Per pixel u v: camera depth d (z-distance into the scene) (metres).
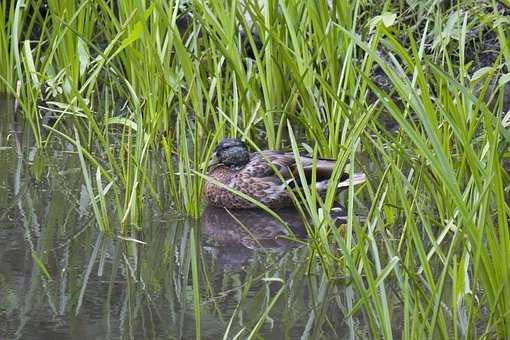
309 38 13.36
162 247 9.92
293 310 8.45
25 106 13.29
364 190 11.73
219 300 8.66
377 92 8.33
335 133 11.83
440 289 7.32
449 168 7.54
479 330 7.95
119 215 10.48
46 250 9.65
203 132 13.30
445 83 10.10
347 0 12.98
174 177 11.17
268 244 10.15
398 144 9.62
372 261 9.40
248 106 13.16
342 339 7.90
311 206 9.36
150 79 12.92
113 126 14.02
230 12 13.34
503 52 10.23
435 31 13.43
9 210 10.76
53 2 14.48
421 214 8.70
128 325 8.05
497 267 7.43
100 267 9.30
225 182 11.46
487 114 7.78
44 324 8.01
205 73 14.30
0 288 8.71
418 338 7.31
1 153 12.77
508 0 10.89
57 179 11.82
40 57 16.22
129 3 13.83
